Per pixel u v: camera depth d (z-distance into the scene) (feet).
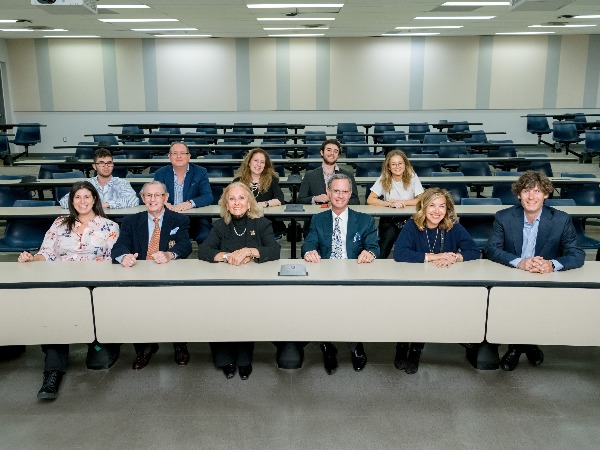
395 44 44.16
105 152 14.39
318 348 10.52
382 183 15.14
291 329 8.51
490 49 44.24
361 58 44.42
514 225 9.78
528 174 9.45
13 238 14.60
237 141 36.60
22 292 8.29
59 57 43.96
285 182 18.86
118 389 8.98
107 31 38.40
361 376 9.45
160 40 43.93
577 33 42.57
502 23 34.96
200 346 10.62
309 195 15.53
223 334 8.52
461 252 9.65
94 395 8.80
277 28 37.01
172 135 30.76
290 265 8.91
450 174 20.04
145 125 37.32
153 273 8.75
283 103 45.16
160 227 10.50
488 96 45.03
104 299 8.38
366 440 7.59
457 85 44.88
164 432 7.78
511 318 8.38
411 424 7.98
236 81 44.75
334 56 44.37
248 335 8.54
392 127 40.96
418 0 25.18
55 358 8.96
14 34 40.09
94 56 44.04
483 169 23.81
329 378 9.37
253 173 14.96
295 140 33.58
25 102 44.50
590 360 10.03
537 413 8.27
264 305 8.42
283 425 7.96
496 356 9.61
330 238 10.44
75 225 10.37
